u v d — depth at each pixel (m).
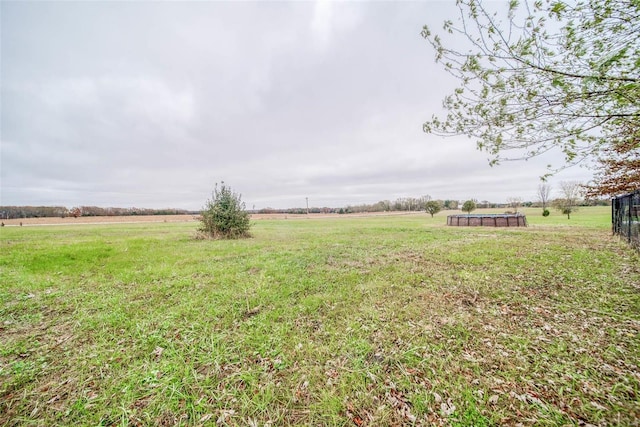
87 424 2.03
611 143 2.79
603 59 2.35
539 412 2.02
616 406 2.04
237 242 12.12
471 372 2.52
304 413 2.12
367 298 4.50
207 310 4.09
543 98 2.67
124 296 4.77
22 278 5.90
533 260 6.61
